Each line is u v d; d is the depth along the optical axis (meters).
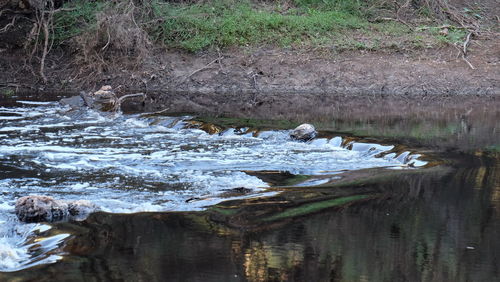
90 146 10.36
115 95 15.07
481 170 8.72
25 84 16.78
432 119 12.98
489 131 11.66
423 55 18.05
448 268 5.35
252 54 17.98
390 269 5.34
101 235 6.18
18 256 5.69
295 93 16.64
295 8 20.36
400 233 6.21
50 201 6.78
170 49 18.09
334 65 17.62
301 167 9.02
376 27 19.25
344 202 7.23
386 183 8.08
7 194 7.59
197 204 7.19
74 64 17.53
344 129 11.72
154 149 10.21
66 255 5.68
